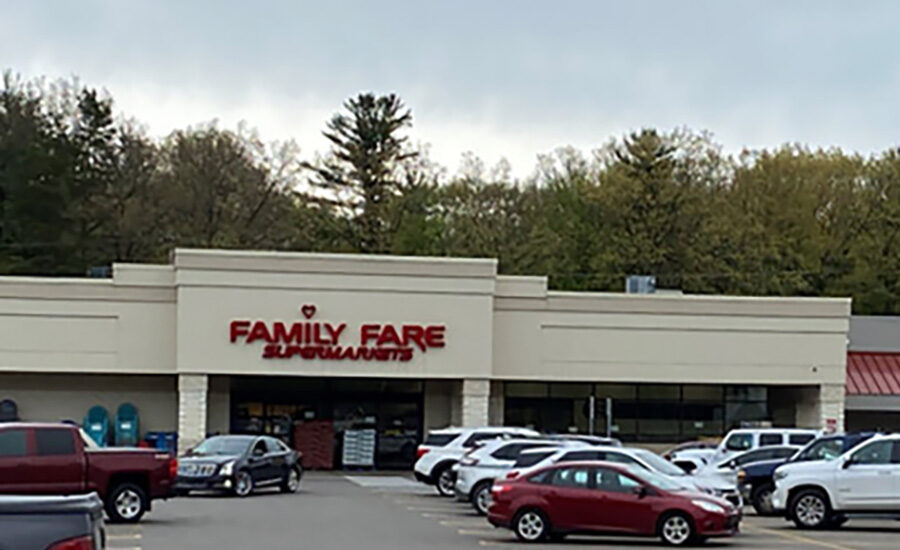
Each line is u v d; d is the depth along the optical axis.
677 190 78.19
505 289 50.75
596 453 29.39
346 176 87.88
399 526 27.95
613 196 78.38
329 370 48.75
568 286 78.75
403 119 88.81
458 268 49.56
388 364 49.12
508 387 52.44
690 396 53.41
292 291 48.66
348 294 48.97
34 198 73.62
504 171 85.81
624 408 53.00
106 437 49.12
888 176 81.75
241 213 79.06
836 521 29.56
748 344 51.78
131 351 48.56
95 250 74.94
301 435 51.97
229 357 48.19
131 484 26.83
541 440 33.06
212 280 48.22
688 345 51.56
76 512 11.45
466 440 37.75
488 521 27.20
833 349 52.12
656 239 77.75
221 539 24.16
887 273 79.00
